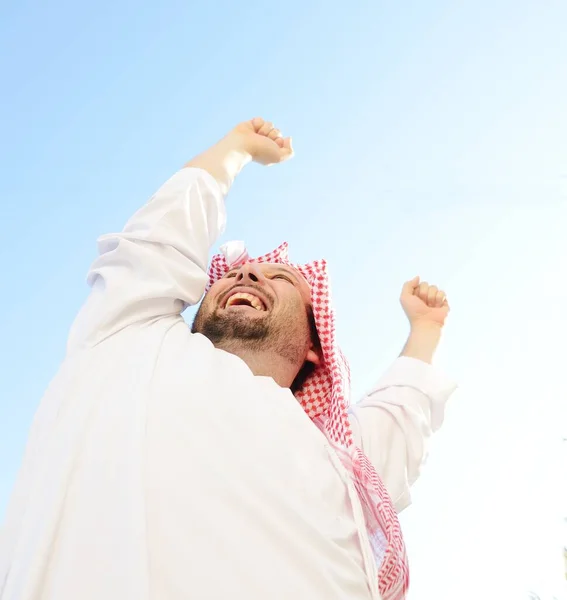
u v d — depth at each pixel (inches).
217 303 139.2
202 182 127.0
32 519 77.0
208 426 88.1
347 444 108.5
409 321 163.0
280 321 134.6
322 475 91.7
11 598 70.8
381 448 133.3
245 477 83.1
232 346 132.6
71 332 109.0
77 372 97.3
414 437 137.9
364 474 104.0
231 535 75.8
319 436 98.4
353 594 79.8
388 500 103.3
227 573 72.7
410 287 166.9
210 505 78.1
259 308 139.4
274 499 81.7
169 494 78.4
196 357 102.5
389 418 139.3
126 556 71.1
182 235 119.6
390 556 94.0
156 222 118.1
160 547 73.6
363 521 90.1
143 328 108.0
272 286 140.1
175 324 112.4
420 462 137.8
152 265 113.1
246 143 142.7
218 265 157.9
